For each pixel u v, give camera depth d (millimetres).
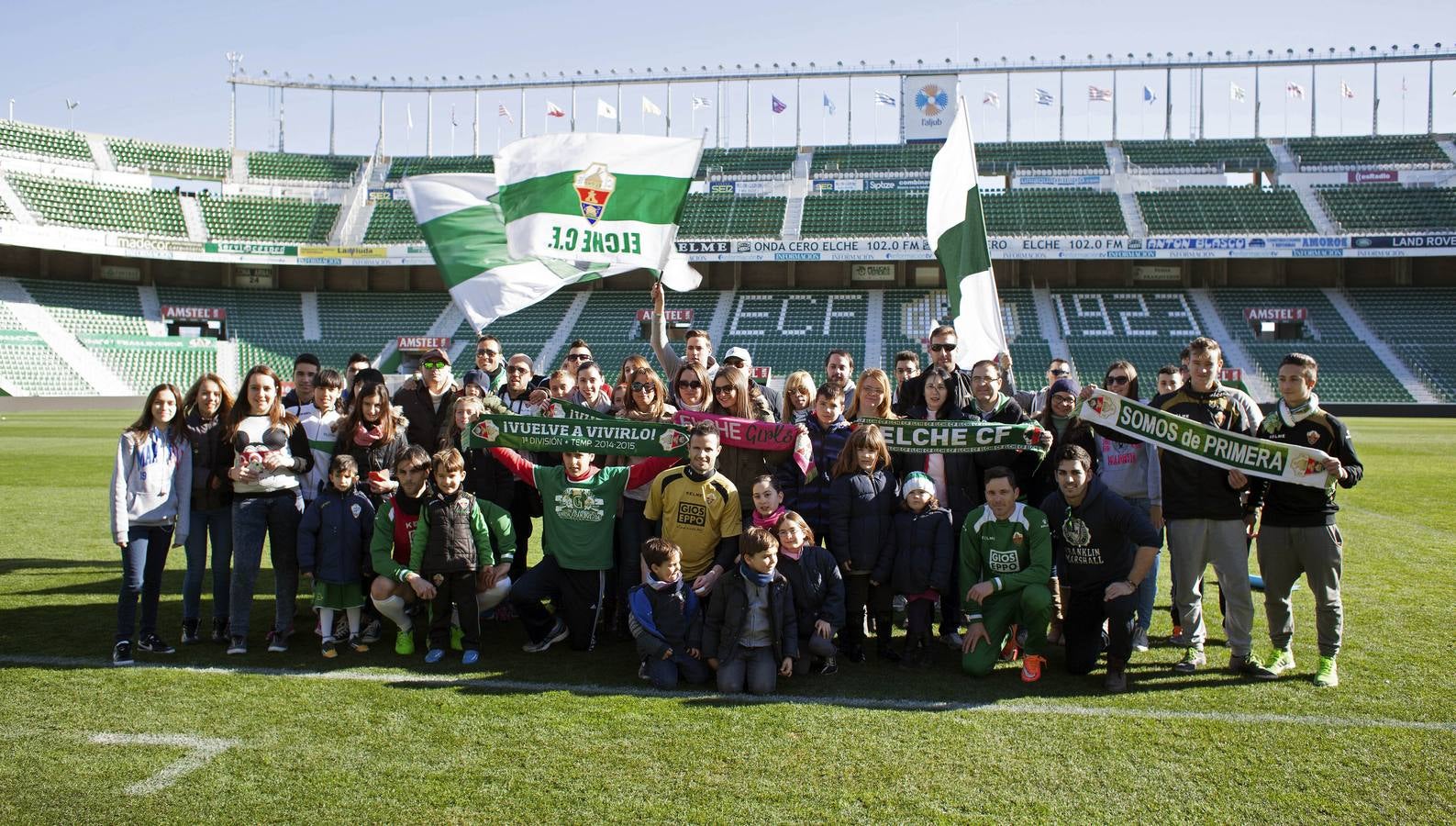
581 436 6664
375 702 5328
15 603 7621
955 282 8633
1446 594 8023
